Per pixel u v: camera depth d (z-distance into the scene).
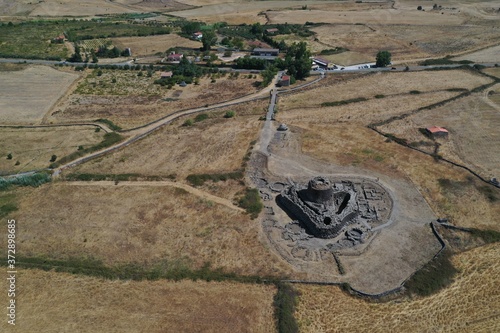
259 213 83.31
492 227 79.25
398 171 96.12
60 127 119.88
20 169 99.25
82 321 60.94
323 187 80.25
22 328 59.78
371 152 104.06
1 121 122.56
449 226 79.06
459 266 71.38
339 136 112.31
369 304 64.31
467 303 64.56
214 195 89.25
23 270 69.88
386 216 81.94
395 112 126.38
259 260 72.31
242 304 63.88
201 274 69.06
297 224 80.38
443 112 125.44
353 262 71.69
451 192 88.69
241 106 133.12
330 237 76.88
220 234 78.19
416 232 78.06
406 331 60.25
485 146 106.75
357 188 90.06
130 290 66.19
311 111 128.00
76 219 82.38
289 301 63.91
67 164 101.88
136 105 134.62
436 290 66.56
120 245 75.88
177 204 86.44
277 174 95.75
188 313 62.31
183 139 113.38
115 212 84.31
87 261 72.19
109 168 100.31
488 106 128.88
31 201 87.94
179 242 76.50
